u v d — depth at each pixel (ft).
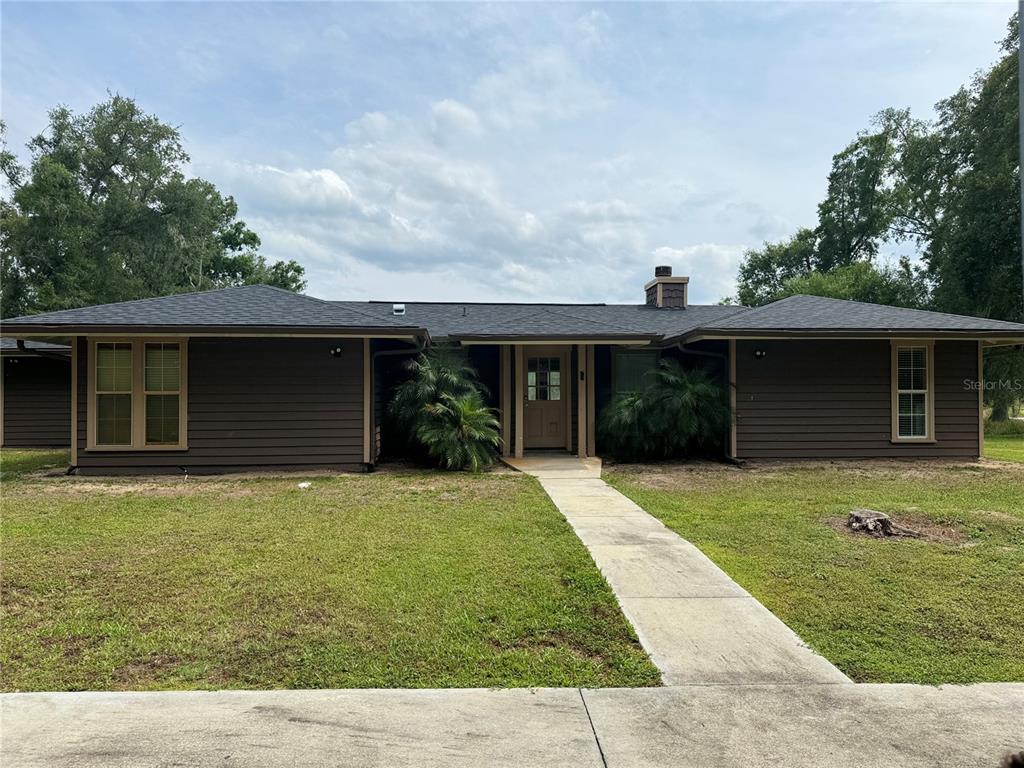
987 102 62.64
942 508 21.43
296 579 13.93
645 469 32.14
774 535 18.04
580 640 10.93
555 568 14.82
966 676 9.59
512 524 19.31
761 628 11.44
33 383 42.65
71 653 10.38
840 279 83.61
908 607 12.39
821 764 7.30
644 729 8.09
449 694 9.03
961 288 64.18
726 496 24.38
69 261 79.05
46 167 77.36
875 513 18.90
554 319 39.06
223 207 117.60
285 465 31.04
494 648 10.58
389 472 31.07
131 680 9.49
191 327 28.48
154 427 30.53
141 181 85.46
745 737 7.90
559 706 8.70
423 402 32.32
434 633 11.10
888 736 7.90
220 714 8.45
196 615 11.87
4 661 10.07
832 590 13.41
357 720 8.29
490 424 35.88
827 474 29.89
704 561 15.52
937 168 71.82
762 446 34.24
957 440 34.71
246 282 118.11
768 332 32.04
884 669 9.82
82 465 30.04
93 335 28.37
